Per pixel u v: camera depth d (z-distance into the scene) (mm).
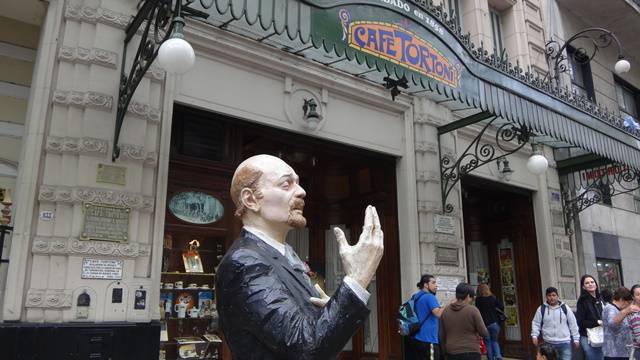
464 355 5305
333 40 4777
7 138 5168
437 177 7848
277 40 6238
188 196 5918
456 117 8539
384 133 7559
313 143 6891
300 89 6723
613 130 8844
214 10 5531
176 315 5824
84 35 4938
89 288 4488
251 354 1509
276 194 1798
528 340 9719
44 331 4125
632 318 5516
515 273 10281
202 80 5793
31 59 5453
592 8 12281
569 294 9750
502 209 10664
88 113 4754
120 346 4418
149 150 5121
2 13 5266
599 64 13031
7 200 4496
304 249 8422
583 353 6969
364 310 1449
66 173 4613
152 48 4266
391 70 5262
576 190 10781
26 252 4305
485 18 9984
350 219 8523
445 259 7641
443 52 5902
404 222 7512
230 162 6250
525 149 9852
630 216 12352
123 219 4762
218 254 6176
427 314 6246
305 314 1483
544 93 7465
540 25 11211
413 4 5625
